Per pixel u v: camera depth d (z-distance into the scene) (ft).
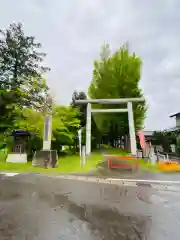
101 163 34.45
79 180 23.90
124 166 31.45
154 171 30.94
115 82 61.93
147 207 13.98
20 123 49.78
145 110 64.95
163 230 10.23
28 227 10.43
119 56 65.36
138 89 62.75
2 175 26.94
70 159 44.75
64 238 9.23
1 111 56.03
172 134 78.33
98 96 64.75
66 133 52.39
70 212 12.75
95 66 68.64
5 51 61.67
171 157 58.44
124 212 12.87
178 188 20.21
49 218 11.70
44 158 35.70
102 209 13.43
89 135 50.65
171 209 13.57
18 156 41.39
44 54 68.28
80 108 67.72
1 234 9.59
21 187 19.86
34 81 61.77
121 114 62.80
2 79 60.90
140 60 64.03
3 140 53.11
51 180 23.70
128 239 9.20
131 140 49.49
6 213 12.49
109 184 21.85
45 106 56.85
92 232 9.91
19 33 64.44
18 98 58.85
